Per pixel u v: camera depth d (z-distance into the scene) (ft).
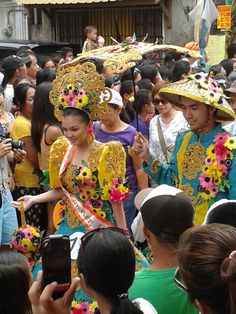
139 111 24.06
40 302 8.91
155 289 10.09
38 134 19.21
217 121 14.40
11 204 17.84
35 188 20.67
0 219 18.51
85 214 15.12
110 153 14.84
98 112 15.12
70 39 62.03
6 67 27.76
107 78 24.89
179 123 20.97
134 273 9.45
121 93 25.03
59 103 15.33
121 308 8.89
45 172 16.83
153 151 21.49
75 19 61.82
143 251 16.47
